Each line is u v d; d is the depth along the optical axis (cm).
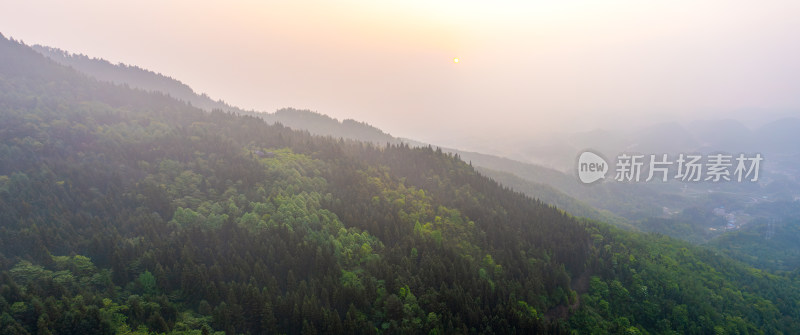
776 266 18325
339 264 9225
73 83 19388
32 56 19688
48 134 13238
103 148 13288
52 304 6456
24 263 7681
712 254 15038
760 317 11094
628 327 9575
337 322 7175
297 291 8056
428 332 7619
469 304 8469
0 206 9069
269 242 9388
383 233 10944
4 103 15312
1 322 5944
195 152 14138
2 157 11062
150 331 6656
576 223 14238
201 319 7100
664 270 11844
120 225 9806
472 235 12062
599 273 11656
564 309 10088
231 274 8419
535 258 11450
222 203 11288
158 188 11350
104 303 6988
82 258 8112
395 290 8569
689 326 9994
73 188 10769
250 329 7381
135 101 19650
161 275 7919
